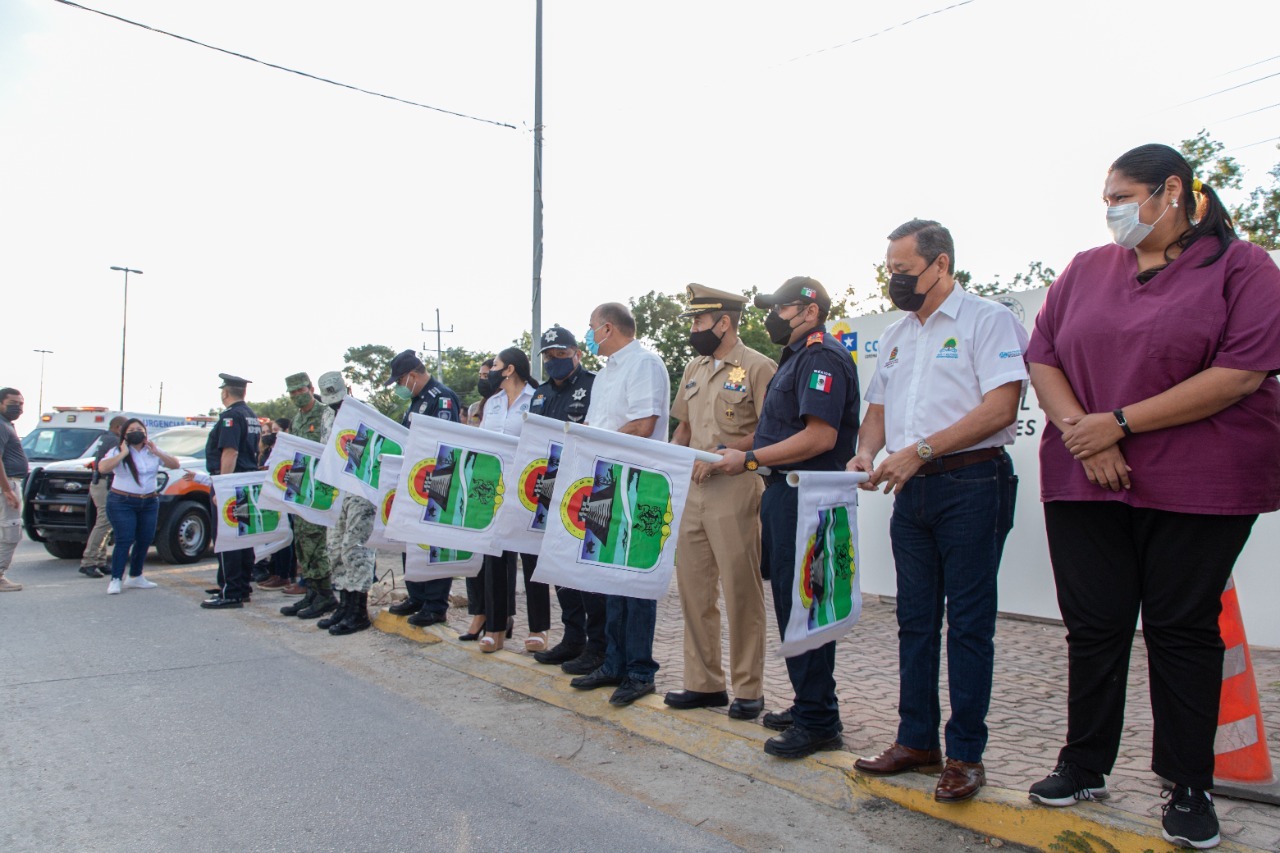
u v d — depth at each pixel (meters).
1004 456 3.20
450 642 5.96
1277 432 2.55
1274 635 5.72
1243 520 2.57
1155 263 2.72
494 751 4.02
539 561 3.82
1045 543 6.73
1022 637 6.22
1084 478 2.82
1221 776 3.09
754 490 4.14
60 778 3.68
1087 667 2.89
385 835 3.13
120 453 8.65
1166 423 2.56
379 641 6.25
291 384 7.75
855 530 3.59
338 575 6.55
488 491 5.15
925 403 3.23
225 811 3.34
